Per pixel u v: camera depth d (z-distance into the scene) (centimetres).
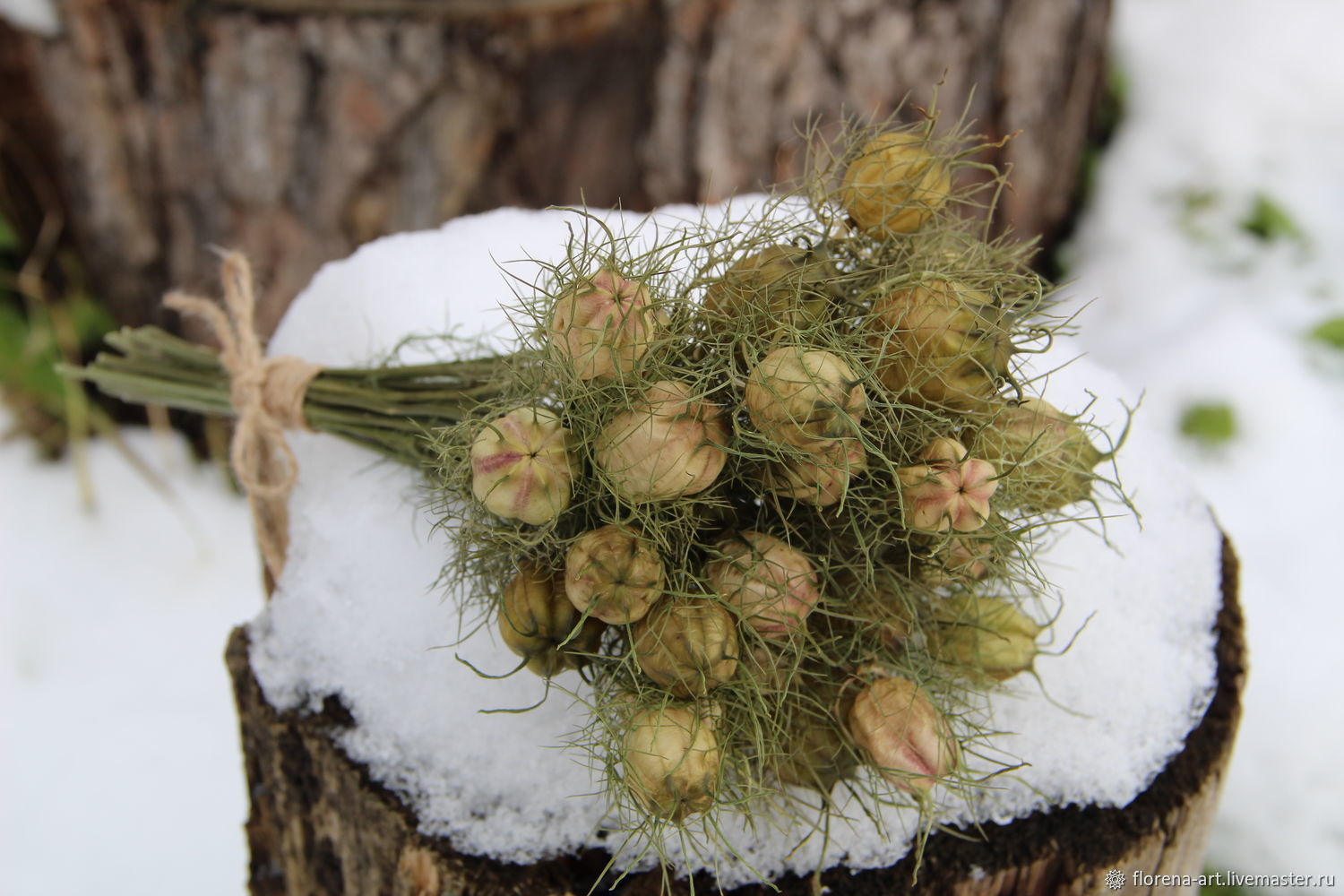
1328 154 86
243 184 70
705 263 42
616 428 36
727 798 40
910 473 38
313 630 44
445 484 40
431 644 43
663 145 68
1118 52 91
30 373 75
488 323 49
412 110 67
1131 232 85
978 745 42
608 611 37
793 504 38
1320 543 72
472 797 41
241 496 78
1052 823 42
